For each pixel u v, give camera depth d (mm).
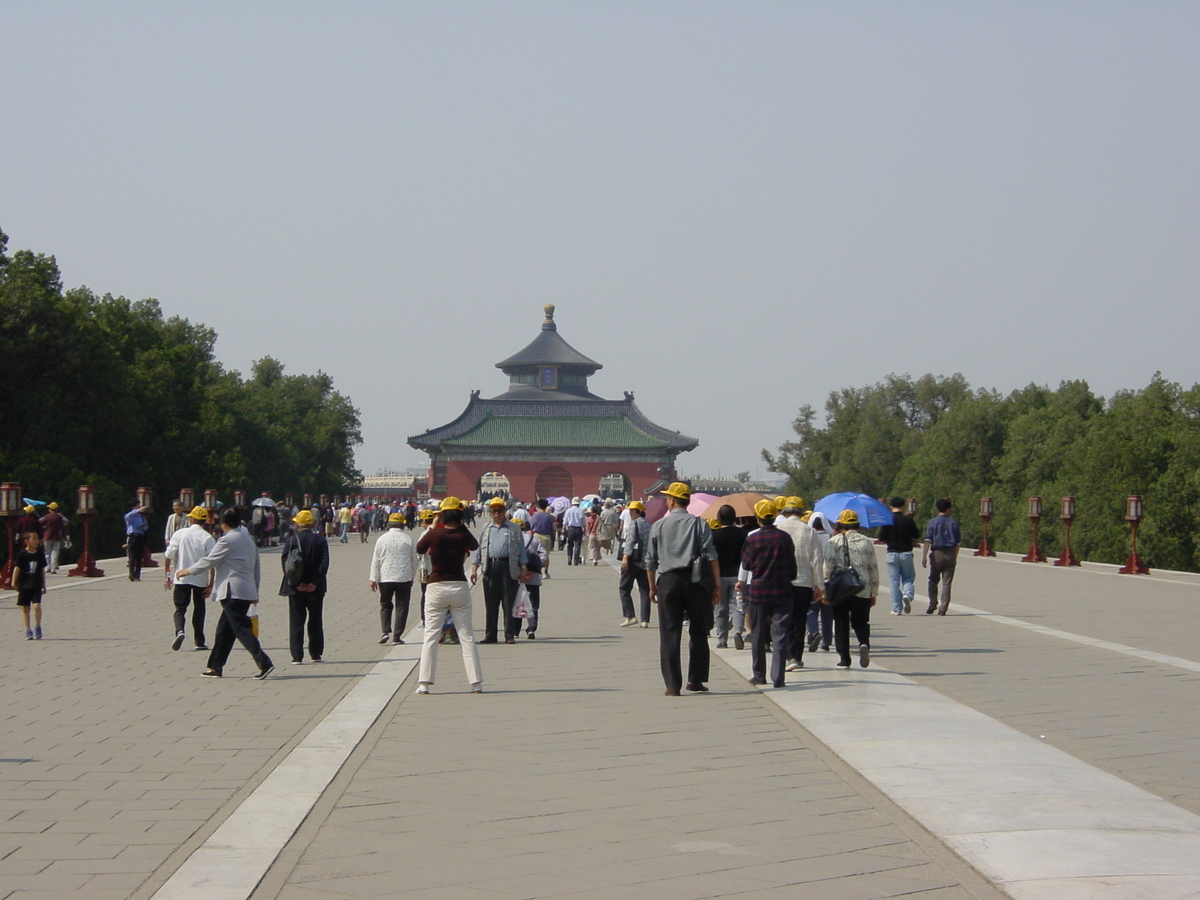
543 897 7957
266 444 113625
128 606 30297
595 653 20797
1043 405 124312
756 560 16547
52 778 11266
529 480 142750
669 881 8258
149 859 8781
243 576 17625
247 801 10328
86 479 66688
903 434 134500
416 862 8688
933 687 16625
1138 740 12977
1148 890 7938
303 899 7918
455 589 16219
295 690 16547
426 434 145500
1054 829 9320
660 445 141500
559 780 11109
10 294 67125
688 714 14461
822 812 9969
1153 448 87812
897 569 27359
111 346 76312
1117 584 37344
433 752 12320
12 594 33875
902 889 8062
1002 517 101625
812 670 18391
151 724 13984
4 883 8211
